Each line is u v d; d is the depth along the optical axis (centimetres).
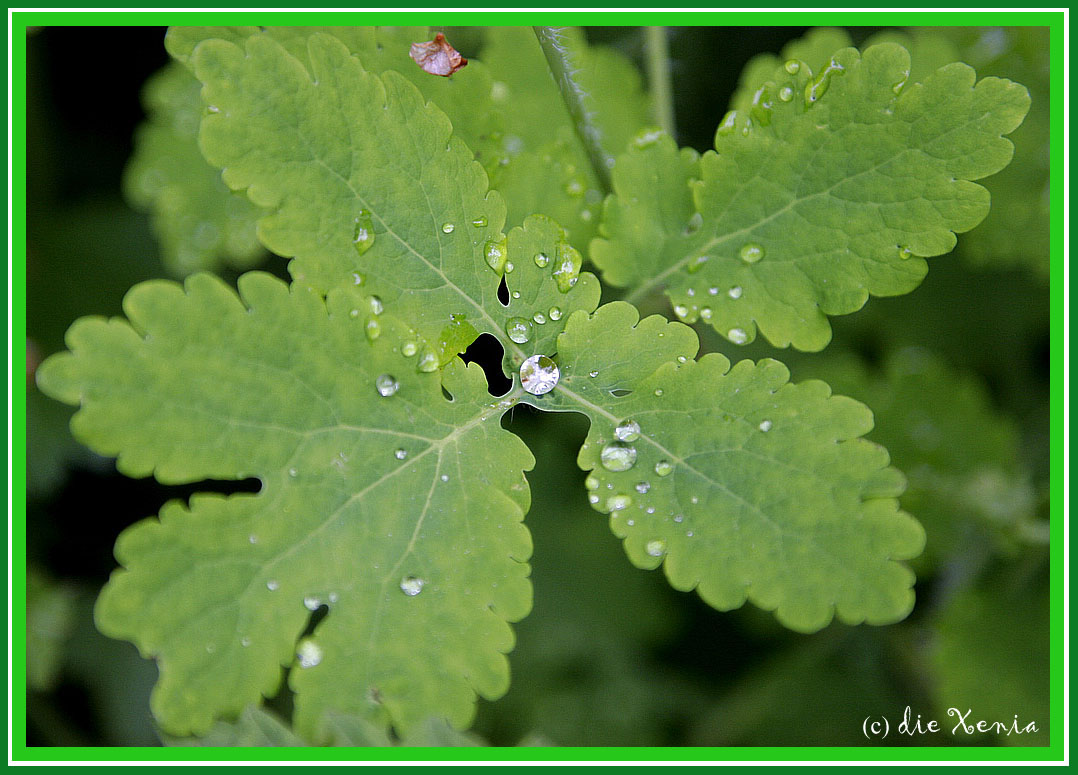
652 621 50
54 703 47
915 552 37
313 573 37
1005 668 44
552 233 37
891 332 49
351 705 37
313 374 37
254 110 36
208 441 36
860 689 48
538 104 40
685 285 38
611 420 37
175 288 36
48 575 47
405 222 37
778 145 38
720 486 37
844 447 37
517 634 49
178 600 36
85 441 36
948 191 37
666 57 41
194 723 36
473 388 37
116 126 50
